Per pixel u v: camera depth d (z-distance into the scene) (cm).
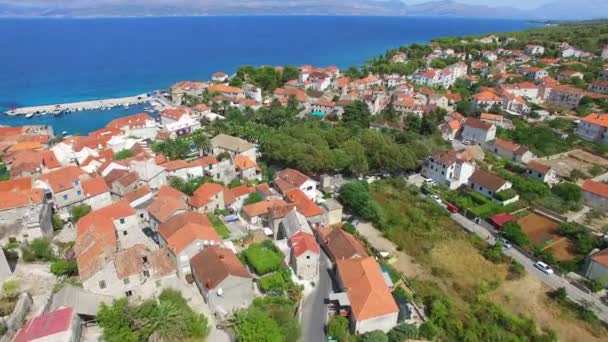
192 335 5428
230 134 13825
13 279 6206
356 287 6494
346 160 11288
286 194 9400
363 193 9569
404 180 11600
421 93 19275
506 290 7606
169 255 6750
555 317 7031
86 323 5384
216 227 8262
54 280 6269
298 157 10881
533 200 10550
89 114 18825
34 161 10456
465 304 7106
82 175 9494
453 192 11300
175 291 6156
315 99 19588
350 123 15688
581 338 6675
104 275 5822
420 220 9662
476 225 9769
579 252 8662
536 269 8206
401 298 6819
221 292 5928
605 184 10656
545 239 9169
